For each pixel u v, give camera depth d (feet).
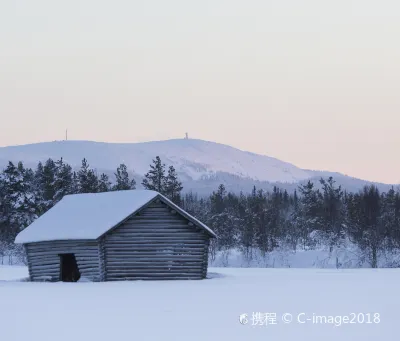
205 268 222.69
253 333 98.17
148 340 92.22
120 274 212.64
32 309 126.41
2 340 92.53
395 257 411.75
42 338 93.86
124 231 215.31
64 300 142.72
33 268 223.51
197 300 141.79
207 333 98.17
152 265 215.51
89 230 211.20
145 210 218.59
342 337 94.99
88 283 198.59
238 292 161.89
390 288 174.09
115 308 127.44
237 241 499.10
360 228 493.36
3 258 404.36
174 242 219.00
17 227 476.95
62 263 222.48
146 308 127.24
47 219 230.27
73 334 97.04
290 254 440.45
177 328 102.58
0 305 133.69
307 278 221.05
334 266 407.03
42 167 578.25
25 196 490.08
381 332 99.45
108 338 93.81
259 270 295.07
